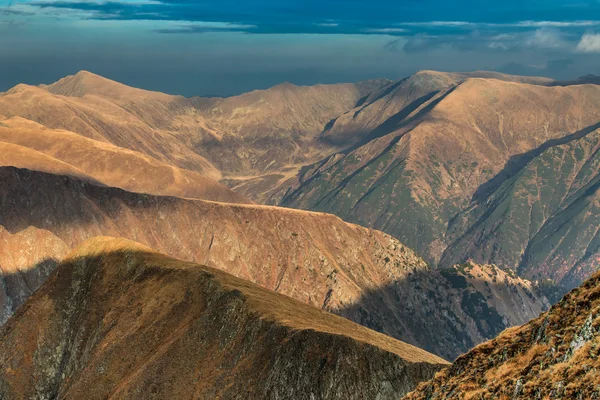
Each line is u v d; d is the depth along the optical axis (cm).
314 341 15862
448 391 7662
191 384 17575
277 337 16700
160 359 18412
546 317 7338
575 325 6850
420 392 8281
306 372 15562
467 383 7488
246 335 17512
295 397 15450
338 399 15088
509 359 7344
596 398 5938
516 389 6781
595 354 6316
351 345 15538
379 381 15088
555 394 6319
